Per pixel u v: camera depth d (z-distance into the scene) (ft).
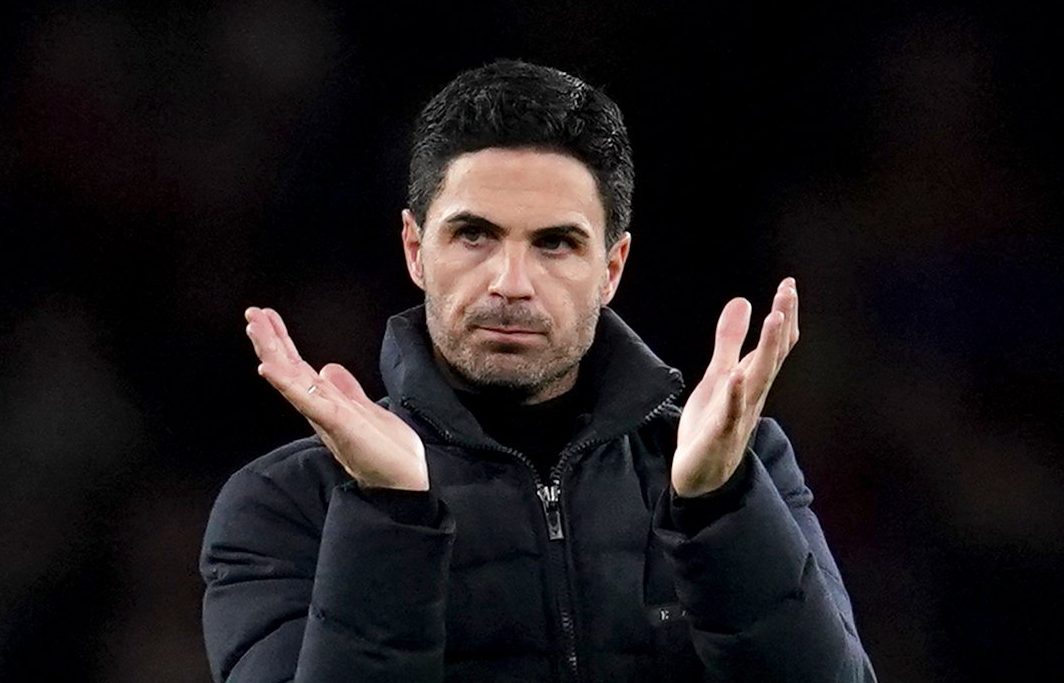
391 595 17.97
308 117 48.06
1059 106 48.44
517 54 49.37
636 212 49.16
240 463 46.39
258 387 46.80
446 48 48.75
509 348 19.61
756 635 18.34
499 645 19.65
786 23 49.34
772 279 48.85
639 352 20.85
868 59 49.21
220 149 47.70
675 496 18.53
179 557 45.39
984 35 48.88
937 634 46.11
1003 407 47.37
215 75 47.88
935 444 47.26
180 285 46.98
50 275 46.65
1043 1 48.75
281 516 20.44
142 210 47.19
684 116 49.42
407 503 18.15
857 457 47.44
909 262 48.42
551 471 20.42
